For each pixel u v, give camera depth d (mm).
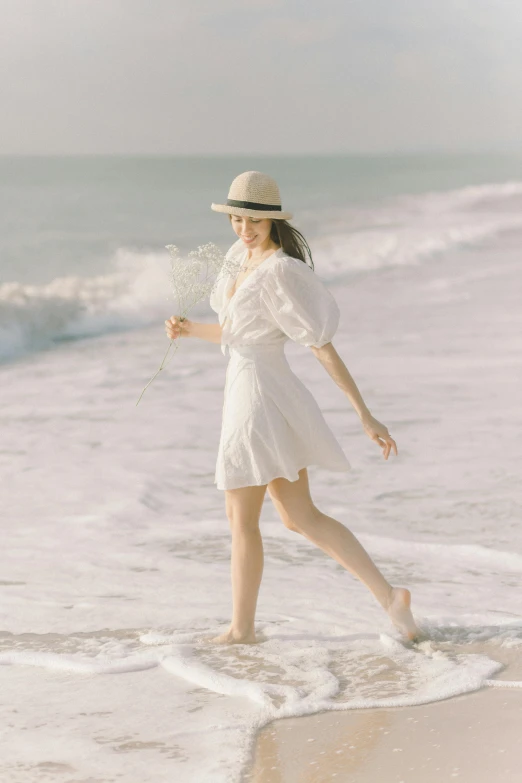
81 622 4281
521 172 72500
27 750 2982
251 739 3025
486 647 3871
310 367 10977
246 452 3846
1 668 3727
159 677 3619
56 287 16500
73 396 9875
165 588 4758
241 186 3920
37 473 7074
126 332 14406
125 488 6664
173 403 9508
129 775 2812
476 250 24375
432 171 74375
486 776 2748
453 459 7234
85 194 38156
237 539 3977
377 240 25922
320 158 108688
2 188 38188
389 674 3604
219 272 4125
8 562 5172
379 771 2799
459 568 5035
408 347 11945
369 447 7621
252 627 4016
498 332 12766
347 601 4527
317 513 4031
